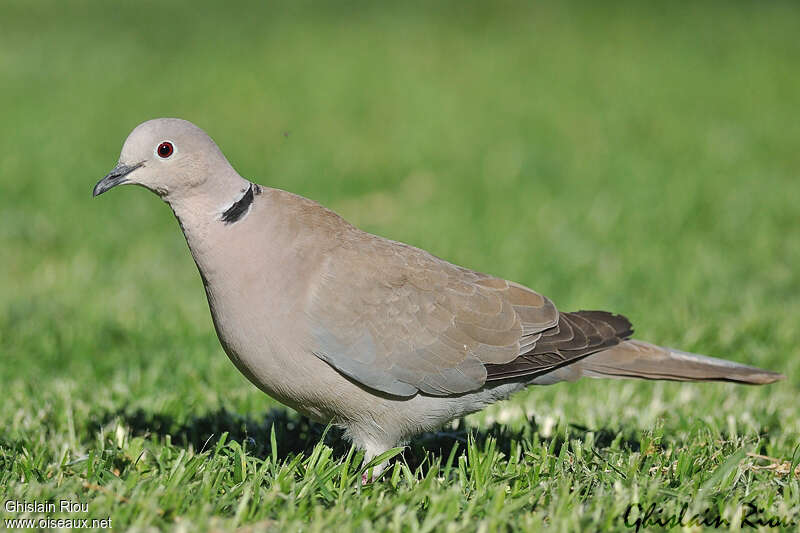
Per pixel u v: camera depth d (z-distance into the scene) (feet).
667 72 97.66
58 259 49.57
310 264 23.41
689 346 36.14
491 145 73.61
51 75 96.07
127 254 50.80
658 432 26.68
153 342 37.52
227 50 109.09
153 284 45.39
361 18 127.34
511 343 24.54
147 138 23.18
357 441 25.25
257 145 73.82
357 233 24.58
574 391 32.86
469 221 55.93
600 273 46.06
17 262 49.03
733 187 61.46
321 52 108.06
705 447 25.90
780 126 77.30
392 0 138.92
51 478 23.88
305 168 67.31
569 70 99.55
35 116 80.12
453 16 127.75
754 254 48.75
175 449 26.37
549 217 56.18
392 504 21.56
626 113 82.69
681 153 70.69
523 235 52.75
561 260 48.29
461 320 24.27
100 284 45.19
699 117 80.84
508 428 28.40
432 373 23.99
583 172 66.23
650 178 63.93
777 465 25.14
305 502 21.70
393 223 56.24
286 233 23.45
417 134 76.33
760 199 58.65
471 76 97.40
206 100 87.45
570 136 76.28
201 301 42.78
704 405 30.66
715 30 117.19
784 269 46.52
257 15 129.59
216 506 21.62
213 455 24.68
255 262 23.18
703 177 63.67
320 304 23.25
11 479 23.52
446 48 110.32
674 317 39.42
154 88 91.91
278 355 23.48
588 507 21.47
